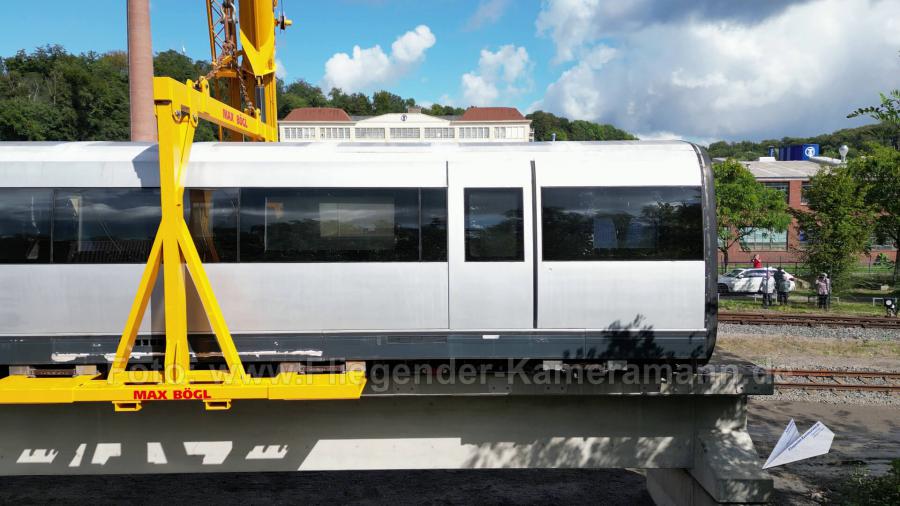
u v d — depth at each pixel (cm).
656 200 586
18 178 564
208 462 651
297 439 658
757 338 1558
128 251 566
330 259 573
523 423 671
